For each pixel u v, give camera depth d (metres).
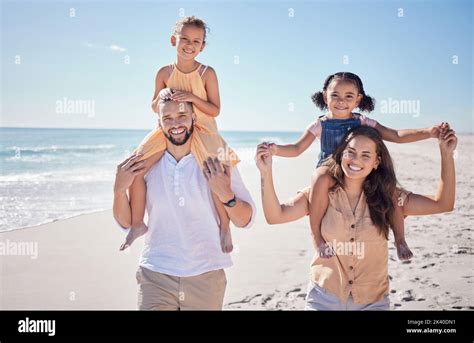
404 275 5.97
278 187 12.66
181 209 3.79
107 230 8.59
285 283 5.87
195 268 3.75
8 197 11.97
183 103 3.93
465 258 6.59
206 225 3.83
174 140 3.89
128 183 3.85
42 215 10.01
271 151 3.74
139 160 3.89
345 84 4.50
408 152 23.45
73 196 12.26
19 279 6.11
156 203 3.83
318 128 4.71
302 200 3.96
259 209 10.18
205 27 4.74
